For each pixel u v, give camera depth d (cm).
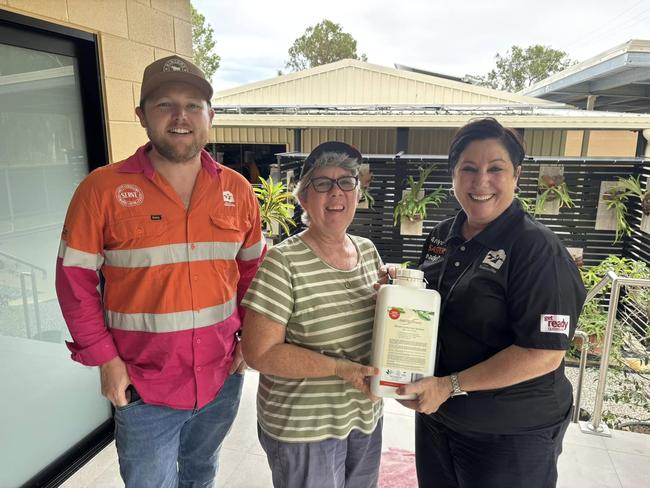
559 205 515
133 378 136
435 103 756
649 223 474
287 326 127
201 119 133
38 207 190
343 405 130
